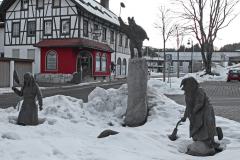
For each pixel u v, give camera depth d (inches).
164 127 374.3
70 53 1472.7
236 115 498.9
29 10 1601.9
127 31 421.7
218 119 412.2
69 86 1227.2
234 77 1573.6
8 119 383.2
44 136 311.4
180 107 451.5
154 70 3806.6
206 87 1180.5
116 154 244.7
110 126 394.9
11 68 1120.8
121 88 473.4
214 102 695.1
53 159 226.8
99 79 1620.3
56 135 320.8
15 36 1628.9
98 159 232.2
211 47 1827.0
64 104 443.2
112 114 442.3
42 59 1525.6
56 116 408.2
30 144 251.4
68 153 242.1
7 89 1034.1
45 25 1569.9
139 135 300.7
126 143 281.6
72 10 1513.3
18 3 1622.8
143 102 409.1
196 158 252.4
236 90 1043.9
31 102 362.6
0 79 1085.1
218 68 2282.2
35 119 362.6
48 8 1560.0
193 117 275.0
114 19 1907.0
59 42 1497.3
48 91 1004.6
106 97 464.1
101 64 1636.3
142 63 409.1
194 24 1808.6
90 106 449.7
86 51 1526.8
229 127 368.2
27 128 335.3
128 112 408.8
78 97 810.2
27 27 1603.1
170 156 252.7
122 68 2006.6
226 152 262.2
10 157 226.8
